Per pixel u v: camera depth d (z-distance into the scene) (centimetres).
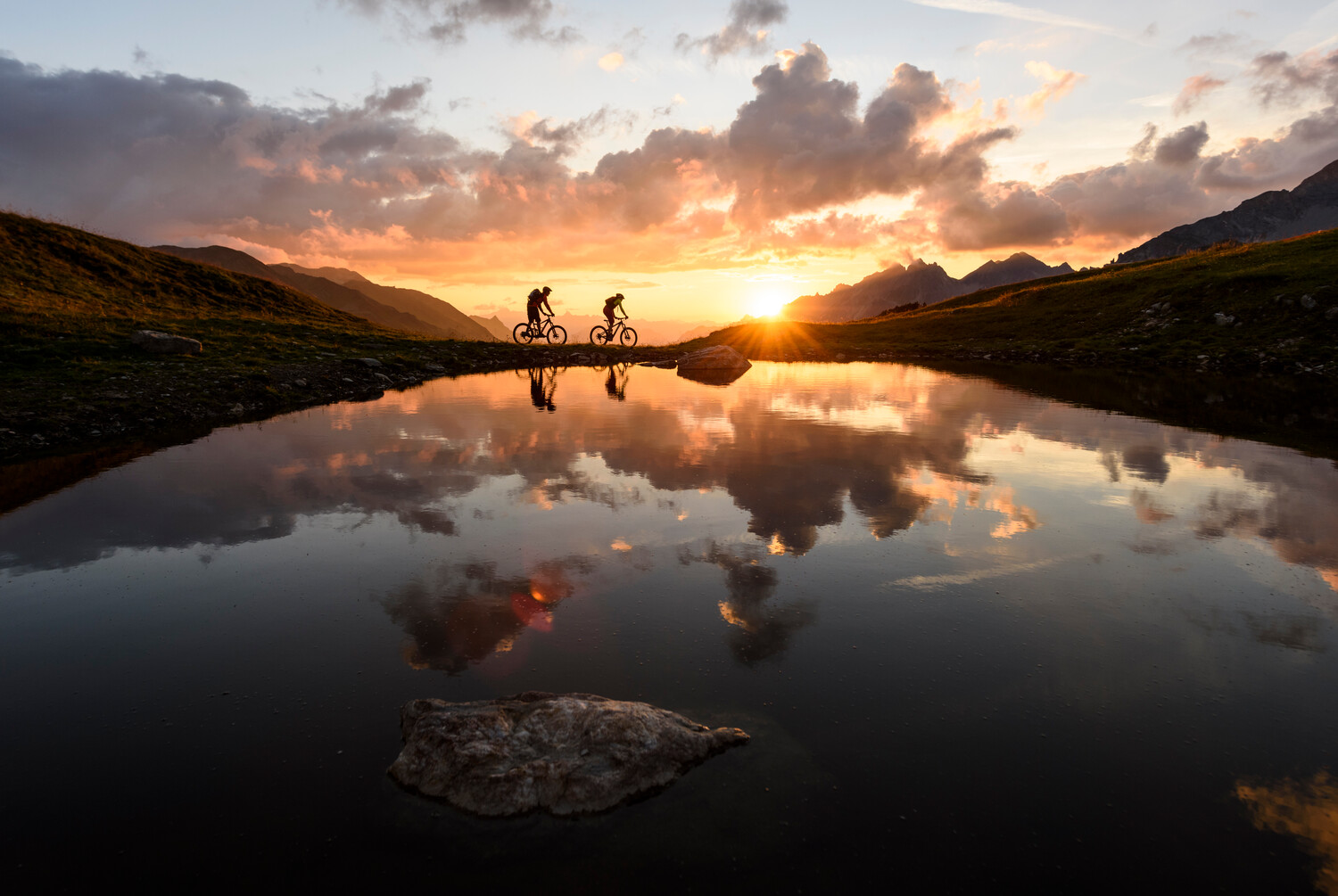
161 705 403
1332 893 274
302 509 789
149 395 1501
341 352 2558
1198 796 329
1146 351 3036
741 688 419
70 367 1666
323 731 378
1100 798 329
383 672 438
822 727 381
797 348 4350
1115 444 1189
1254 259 3978
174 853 295
